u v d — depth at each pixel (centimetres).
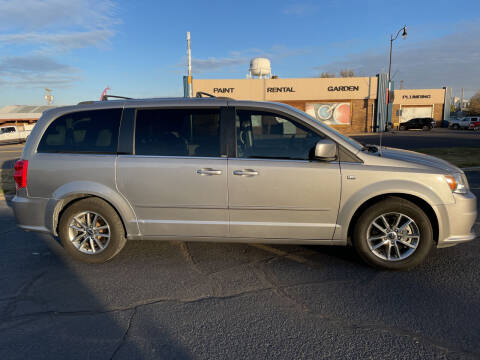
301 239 361
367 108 3428
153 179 360
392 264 353
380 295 308
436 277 341
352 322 267
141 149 368
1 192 794
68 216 379
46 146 383
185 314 282
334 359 226
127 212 370
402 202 342
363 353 231
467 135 2664
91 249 386
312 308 288
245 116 362
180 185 358
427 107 3938
